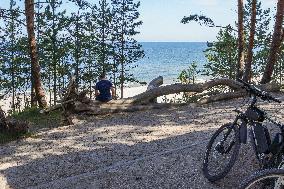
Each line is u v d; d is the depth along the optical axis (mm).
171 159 7801
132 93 76375
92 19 37750
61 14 31641
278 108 13484
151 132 10891
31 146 10039
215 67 36656
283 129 5723
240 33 23453
